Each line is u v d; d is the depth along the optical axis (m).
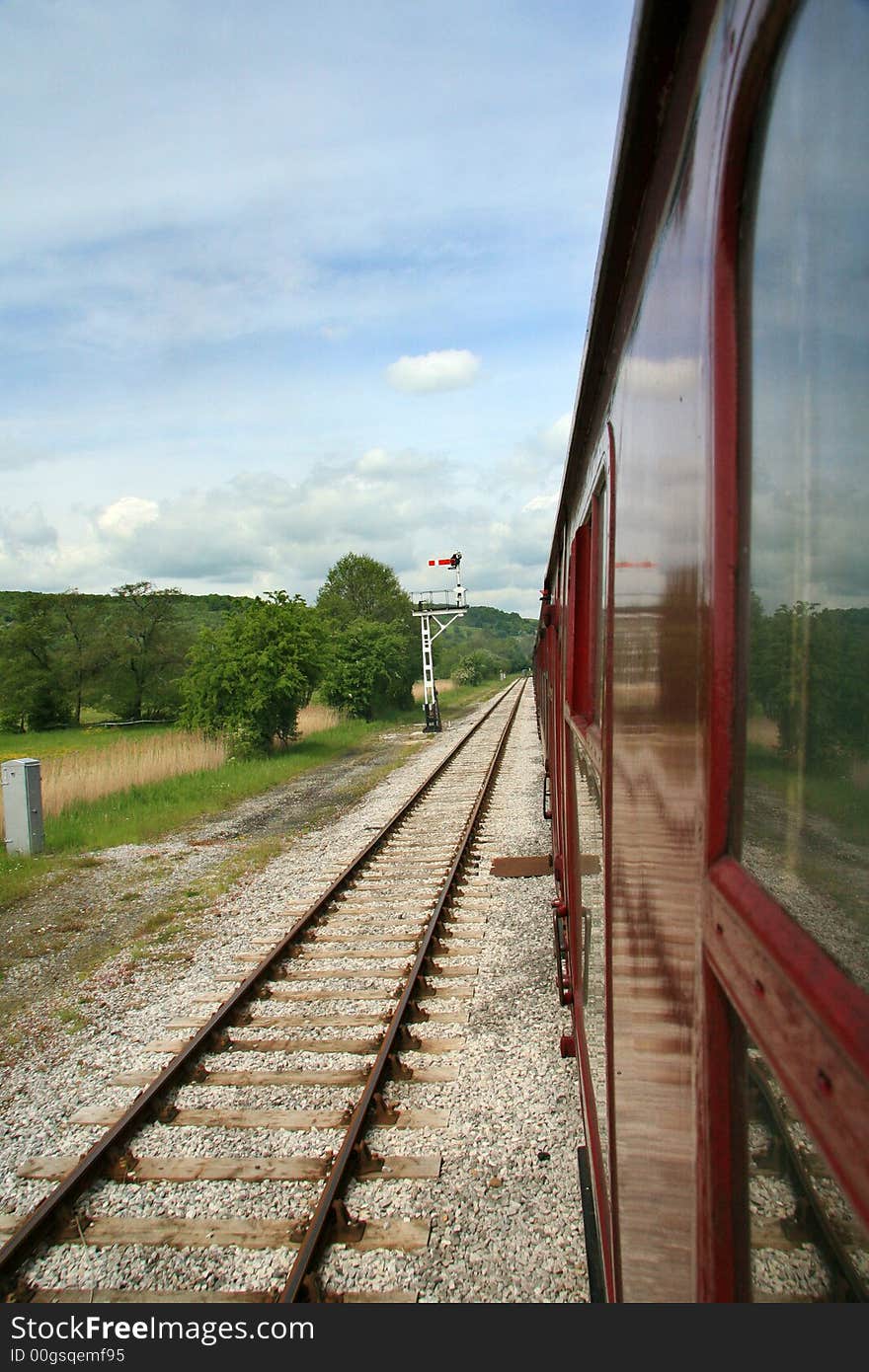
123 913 9.48
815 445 1.02
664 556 1.68
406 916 8.52
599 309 2.49
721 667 1.30
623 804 2.13
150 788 16.97
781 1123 1.09
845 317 0.93
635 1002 1.95
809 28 1.00
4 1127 5.13
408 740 27.70
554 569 7.77
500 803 14.59
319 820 14.32
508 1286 3.61
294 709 23.58
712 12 1.35
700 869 1.39
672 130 1.63
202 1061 5.71
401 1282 3.67
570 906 4.86
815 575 1.02
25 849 12.24
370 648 34.84
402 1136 4.75
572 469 4.38
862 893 0.89
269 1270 3.78
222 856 11.91
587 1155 3.92
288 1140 4.76
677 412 1.57
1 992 7.43
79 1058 5.97
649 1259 1.80
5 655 49.28
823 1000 0.90
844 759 0.95
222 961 7.60
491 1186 4.27
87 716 56.84
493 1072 5.38
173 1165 4.58
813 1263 1.01
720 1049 1.32
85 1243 4.03
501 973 6.93
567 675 4.79
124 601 51.53
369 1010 6.37
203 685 22.38
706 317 1.36
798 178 1.05
